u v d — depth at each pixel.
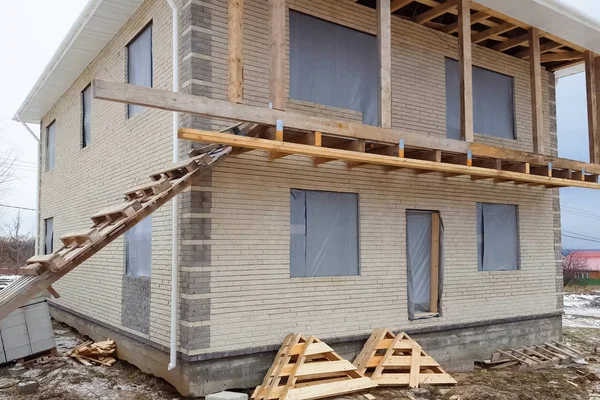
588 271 40.66
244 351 7.35
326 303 8.26
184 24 7.60
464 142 8.31
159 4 8.59
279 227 7.88
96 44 10.93
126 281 9.28
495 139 11.07
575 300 25.56
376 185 9.06
